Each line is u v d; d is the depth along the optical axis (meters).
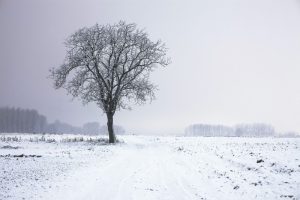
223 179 17.58
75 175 18.31
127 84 45.00
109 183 16.62
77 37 45.16
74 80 44.19
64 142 42.34
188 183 16.91
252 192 14.73
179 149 33.19
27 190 14.70
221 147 31.62
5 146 33.94
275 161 20.86
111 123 44.03
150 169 21.20
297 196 13.68
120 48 45.06
